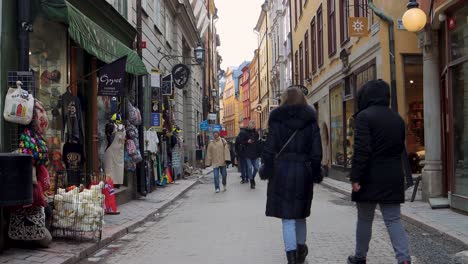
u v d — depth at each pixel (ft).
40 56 26.50
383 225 27.68
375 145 16.14
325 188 53.72
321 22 74.69
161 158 58.75
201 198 46.47
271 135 17.83
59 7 22.99
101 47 30.45
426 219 27.35
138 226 30.07
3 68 20.80
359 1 52.13
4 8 20.93
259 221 30.30
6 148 20.75
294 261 17.01
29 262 18.94
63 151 28.27
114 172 35.29
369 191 16.15
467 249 21.18
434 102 33.58
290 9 110.32
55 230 23.36
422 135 42.78
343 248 22.02
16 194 18.29
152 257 21.49
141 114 45.42
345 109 58.54
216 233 26.78
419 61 41.78
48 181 22.27
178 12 76.64
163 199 43.16
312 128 17.83
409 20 31.86
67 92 27.99
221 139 51.78
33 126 21.56
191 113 96.02
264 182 63.67
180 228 29.09
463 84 28.91
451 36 30.32
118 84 31.14
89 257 21.59
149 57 55.62
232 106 348.18
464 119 28.84
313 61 84.07
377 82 16.90
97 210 23.27
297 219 17.69
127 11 44.39
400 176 16.19
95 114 35.53
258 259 20.39
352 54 54.44
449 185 30.99
